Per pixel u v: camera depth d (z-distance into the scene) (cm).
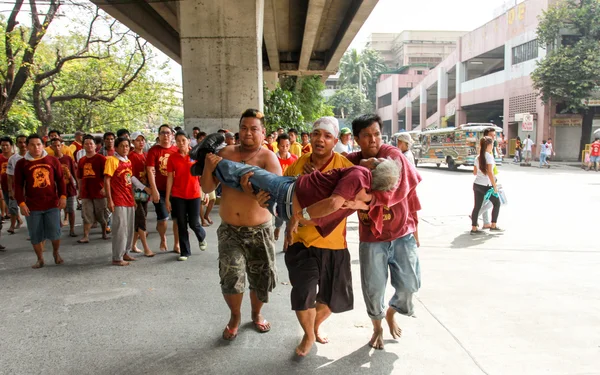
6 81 1504
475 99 3891
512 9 3256
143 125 3591
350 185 251
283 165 725
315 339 355
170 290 474
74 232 795
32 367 313
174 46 2095
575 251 638
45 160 555
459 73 4194
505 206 1034
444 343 351
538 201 1103
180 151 583
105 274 532
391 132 6681
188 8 961
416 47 8100
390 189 261
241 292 350
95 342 352
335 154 327
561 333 368
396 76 6544
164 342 353
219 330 375
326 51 2570
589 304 432
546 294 461
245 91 978
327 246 319
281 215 281
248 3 957
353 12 1596
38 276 527
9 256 627
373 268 324
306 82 3080
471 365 317
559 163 2592
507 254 626
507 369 311
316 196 266
